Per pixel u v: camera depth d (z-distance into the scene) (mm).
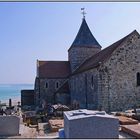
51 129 17016
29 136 14797
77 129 12086
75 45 45094
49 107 30641
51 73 46062
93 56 39781
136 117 19531
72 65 45250
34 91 47938
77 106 35344
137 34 27781
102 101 26078
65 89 43125
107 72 26484
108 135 12141
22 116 23172
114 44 31109
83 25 46562
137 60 27609
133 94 27125
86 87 31297
